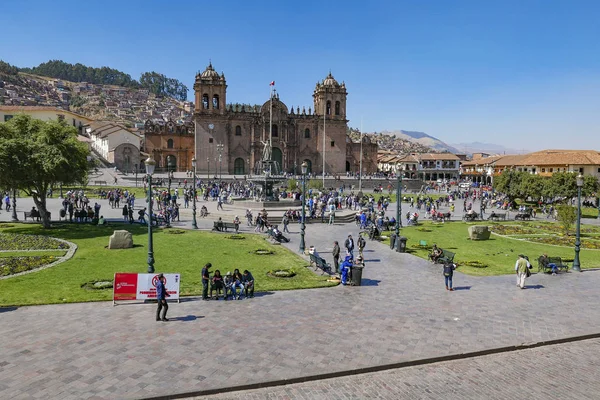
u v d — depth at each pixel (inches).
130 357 569.6
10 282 885.2
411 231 1813.5
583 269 1158.3
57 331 649.6
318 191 3614.7
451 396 508.4
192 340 629.9
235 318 727.1
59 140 1558.8
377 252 1330.0
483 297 879.7
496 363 596.7
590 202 3191.4
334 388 520.7
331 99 5152.6
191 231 1625.2
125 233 1258.0
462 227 1966.0
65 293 825.5
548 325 725.9
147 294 805.2
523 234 1791.3
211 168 4776.1
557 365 594.6
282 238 1469.0
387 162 7165.4
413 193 3909.9
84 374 521.0
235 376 527.8
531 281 1021.8
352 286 943.0
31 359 555.8
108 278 934.4
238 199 2751.0
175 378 518.6
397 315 757.9
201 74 4763.8
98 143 5605.3
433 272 1083.9
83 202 2165.4
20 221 1747.0
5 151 1405.0
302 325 700.0
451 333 681.0
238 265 1093.8
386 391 517.3
